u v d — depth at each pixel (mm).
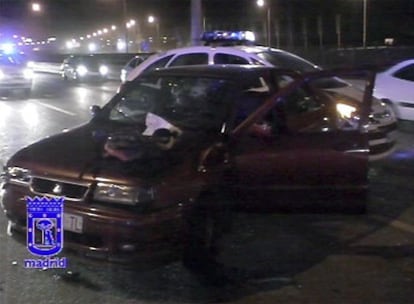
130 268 4078
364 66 5539
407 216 6152
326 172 5152
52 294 4195
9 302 4047
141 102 5656
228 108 5062
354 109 6250
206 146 4633
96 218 4098
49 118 14758
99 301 4098
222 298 4191
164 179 4180
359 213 5359
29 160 4566
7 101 19719
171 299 4156
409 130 11867
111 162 4379
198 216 4387
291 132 5184
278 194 5027
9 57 22188
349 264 4844
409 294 4266
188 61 10938
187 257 4527
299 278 4555
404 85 11922
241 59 10383
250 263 4844
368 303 4113
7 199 4574
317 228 5770
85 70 32594
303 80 5352
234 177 4789
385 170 8312
